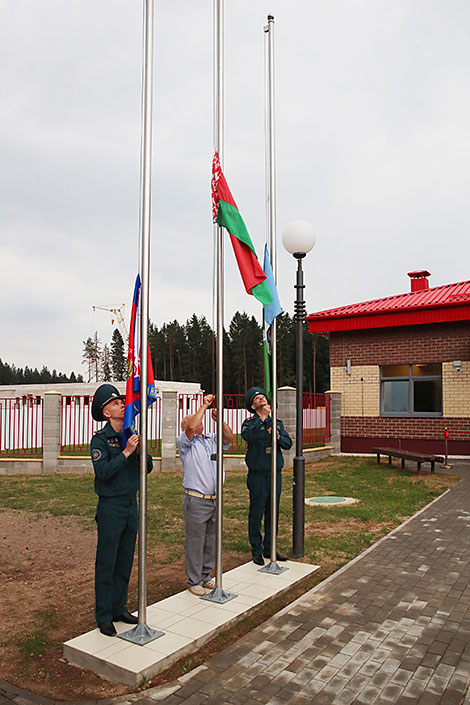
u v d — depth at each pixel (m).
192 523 5.31
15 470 14.48
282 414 14.79
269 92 6.40
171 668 3.94
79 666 4.04
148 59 4.58
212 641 4.35
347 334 17.80
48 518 8.98
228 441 5.60
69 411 14.91
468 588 5.37
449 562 6.22
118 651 4.04
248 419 6.43
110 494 4.43
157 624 4.52
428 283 19.84
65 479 13.17
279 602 5.15
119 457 4.36
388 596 5.17
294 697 3.47
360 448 17.33
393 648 4.10
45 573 6.28
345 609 4.86
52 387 27.28
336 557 6.55
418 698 3.43
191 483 5.34
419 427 16.45
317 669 3.81
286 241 6.65
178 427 14.65
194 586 5.28
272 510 6.01
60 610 5.17
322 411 17.44
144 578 4.32
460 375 15.88
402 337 16.81
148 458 4.58
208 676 3.77
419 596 5.16
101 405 4.61
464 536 7.38
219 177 5.35
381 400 17.23
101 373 88.00
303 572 5.89
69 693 3.68
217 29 5.41
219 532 5.12
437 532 7.60
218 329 5.22
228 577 5.72
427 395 16.62
